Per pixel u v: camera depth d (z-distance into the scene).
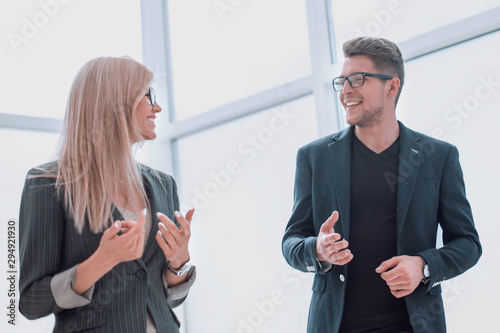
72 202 1.30
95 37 3.42
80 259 1.29
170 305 1.53
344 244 1.47
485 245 2.11
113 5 3.56
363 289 1.66
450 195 1.73
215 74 3.37
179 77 3.60
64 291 1.18
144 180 1.50
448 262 1.58
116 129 1.37
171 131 3.55
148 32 3.65
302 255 1.66
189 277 1.50
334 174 1.79
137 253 1.18
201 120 3.37
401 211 1.67
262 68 3.08
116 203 1.38
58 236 1.27
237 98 3.21
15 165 2.90
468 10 2.23
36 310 1.22
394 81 1.81
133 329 1.27
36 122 3.01
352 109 1.79
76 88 1.39
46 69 3.15
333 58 2.69
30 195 1.27
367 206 1.73
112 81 1.39
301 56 2.88
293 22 2.93
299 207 1.86
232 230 3.20
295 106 2.89
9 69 3.00
